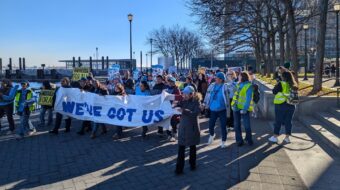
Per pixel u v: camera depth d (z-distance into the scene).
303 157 7.45
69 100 11.13
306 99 11.98
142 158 7.95
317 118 11.30
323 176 6.24
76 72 16.55
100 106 10.60
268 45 34.97
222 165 7.13
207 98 9.30
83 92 10.89
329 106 11.81
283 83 8.67
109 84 15.94
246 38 40.53
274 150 8.11
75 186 6.24
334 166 6.78
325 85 22.28
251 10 26.73
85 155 8.38
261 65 41.97
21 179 6.73
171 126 10.05
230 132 10.71
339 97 11.80
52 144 9.71
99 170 7.14
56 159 8.10
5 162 7.94
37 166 7.57
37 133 11.40
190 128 6.58
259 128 11.00
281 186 5.82
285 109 8.66
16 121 13.98
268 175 6.36
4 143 9.95
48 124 13.05
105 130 11.14
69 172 7.08
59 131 11.77
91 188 6.11
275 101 8.80
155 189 5.96
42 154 8.60
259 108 14.98
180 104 6.80
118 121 10.35
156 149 8.79
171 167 7.18
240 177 6.30
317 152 7.82
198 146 8.80
